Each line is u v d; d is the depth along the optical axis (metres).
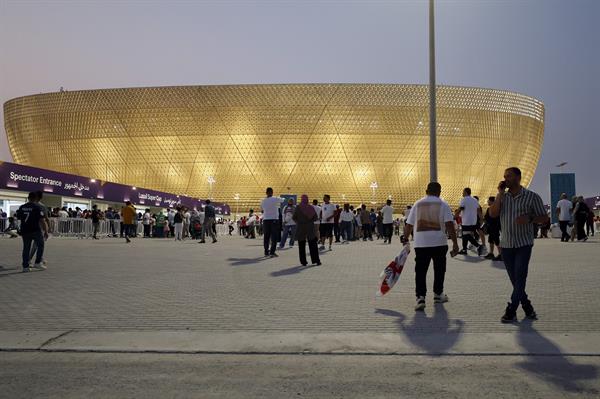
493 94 87.12
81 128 85.44
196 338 5.91
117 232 36.56
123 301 8.35
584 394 4.06
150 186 85.56
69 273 12.16
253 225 37.59
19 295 8.95
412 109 82.31
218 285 10.21
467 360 5.05
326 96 80.88
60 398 4.00
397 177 84.25
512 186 6.91
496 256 16.11
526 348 5.41
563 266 13.43
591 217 32.66
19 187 30.69
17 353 5.39
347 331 6.23
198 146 82.88
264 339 5.85
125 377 4.54
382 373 4.64
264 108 81.00
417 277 7.82
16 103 89.94
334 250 21.08
